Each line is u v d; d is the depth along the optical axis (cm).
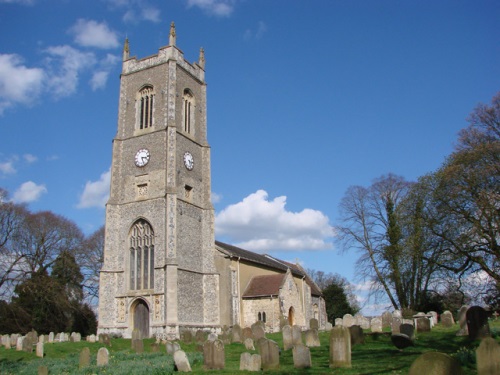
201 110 5394
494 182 3447
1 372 2520
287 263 7206
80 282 6219
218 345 2217
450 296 4066
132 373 2131
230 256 5069
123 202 4847
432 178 3822
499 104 3903
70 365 2602
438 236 3591
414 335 2878
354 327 2841
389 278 4519
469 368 1734
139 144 4931
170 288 4269
